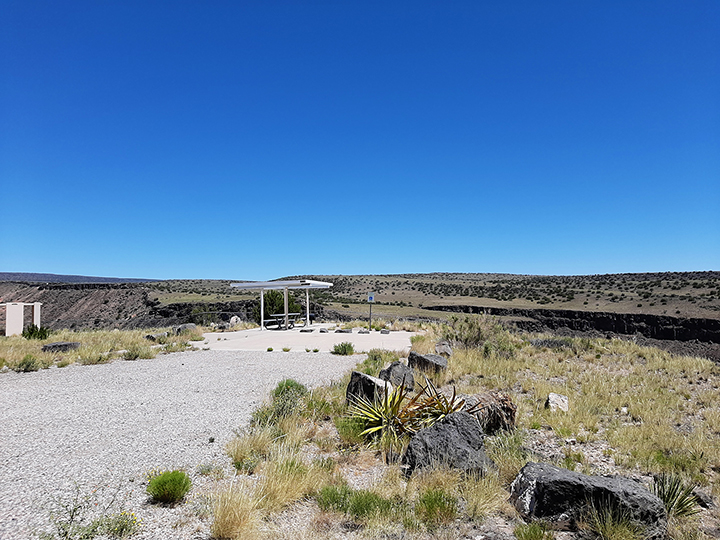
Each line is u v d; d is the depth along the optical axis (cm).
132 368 1316
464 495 488
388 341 2097
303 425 719
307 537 396
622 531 411
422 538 409
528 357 1714
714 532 459
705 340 4069
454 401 751
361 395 808
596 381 1252
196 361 1472
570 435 770
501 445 675
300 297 4900
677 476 573
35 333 2067
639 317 4691
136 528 391
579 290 6888
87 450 593
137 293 7462
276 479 482
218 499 430
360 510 443
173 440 642
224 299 6122
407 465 574
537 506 451
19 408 822
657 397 1089
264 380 1123
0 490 461
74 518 403
